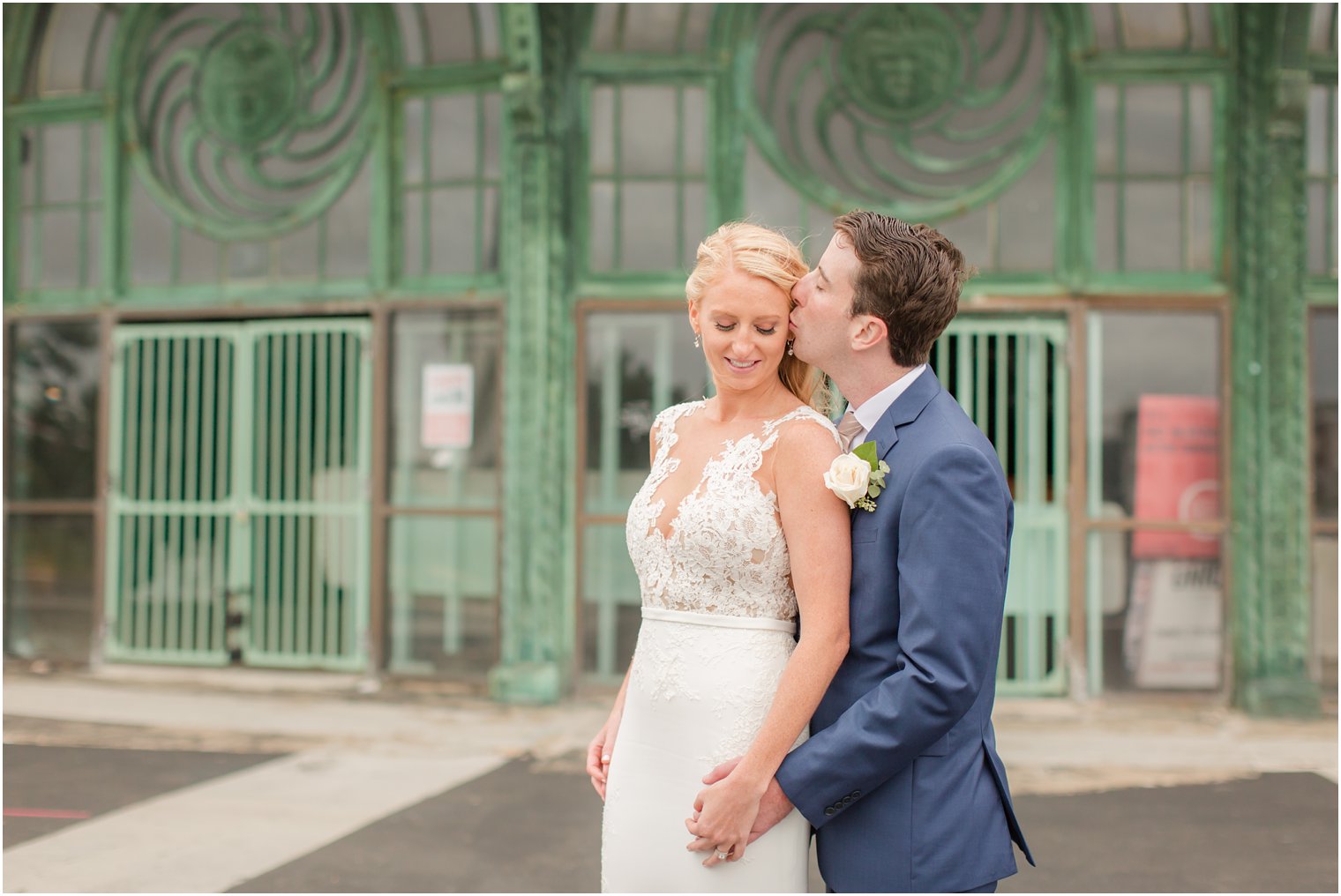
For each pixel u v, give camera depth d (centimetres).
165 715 557
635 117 610
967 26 595
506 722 548
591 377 612
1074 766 470
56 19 678
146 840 368
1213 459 588
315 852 357
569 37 606
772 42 606
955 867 154
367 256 641
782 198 606
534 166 596
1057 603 591
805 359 172
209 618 658
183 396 665
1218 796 425
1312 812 404
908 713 147
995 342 596
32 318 677
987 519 152
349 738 514
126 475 670
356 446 639
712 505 169
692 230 608
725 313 168
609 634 604
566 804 412
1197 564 587
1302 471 570
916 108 598
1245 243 577
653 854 172
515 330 600
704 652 170
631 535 184
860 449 161
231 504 655
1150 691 585
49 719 547
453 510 621
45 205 682
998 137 596
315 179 650
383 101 632
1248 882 332
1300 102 561
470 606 623
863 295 162
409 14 627
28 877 331
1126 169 592
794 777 155
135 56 670
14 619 677
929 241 166
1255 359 574
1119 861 352
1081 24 584
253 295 651
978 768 160
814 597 159
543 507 594
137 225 673
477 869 342
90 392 677
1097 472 593
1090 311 592
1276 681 562
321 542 643
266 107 654
